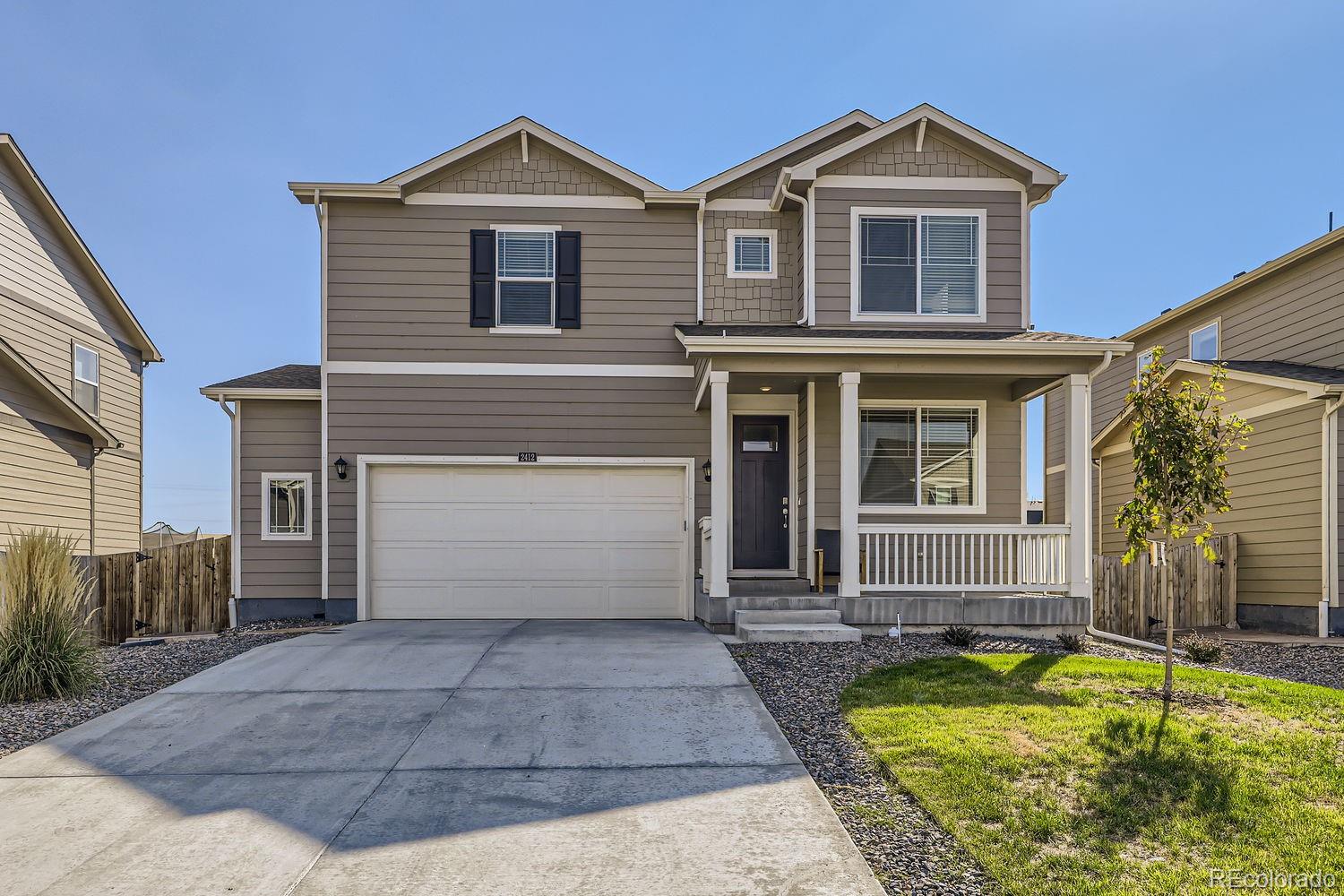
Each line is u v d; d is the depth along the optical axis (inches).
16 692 264.7
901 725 216.5
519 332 454.0
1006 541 445.1
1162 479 246.1
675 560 454.0
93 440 606.9
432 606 447.2
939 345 369.7
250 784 189.5
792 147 470.3
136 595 456.8
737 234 471.8
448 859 150.1
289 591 471.2
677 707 245.8
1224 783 173.0
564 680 278.7
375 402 448.5
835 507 435.5
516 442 450.9
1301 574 471.2
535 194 459.8
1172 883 135.7
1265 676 313.0
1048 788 174.4
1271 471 496.1
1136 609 465.7
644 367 457.4
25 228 568.1
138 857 152.9
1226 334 609.9
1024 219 445.7
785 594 399.5
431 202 455.5
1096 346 372.8
